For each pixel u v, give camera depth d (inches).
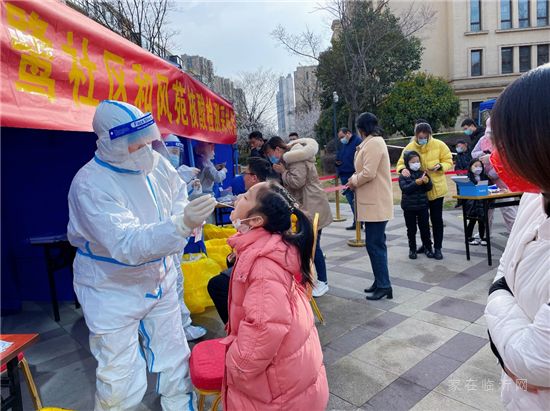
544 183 29.2
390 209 136.8
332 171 442.6
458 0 844.0
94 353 72.0
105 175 69.0
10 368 68.5
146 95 108.0
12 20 64.4
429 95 703.1
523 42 843.4
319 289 145.9
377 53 707.4
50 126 68.6
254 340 54.3
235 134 237.5
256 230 61.5
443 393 88.4
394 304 137.6
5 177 151.5
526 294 33.8
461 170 271.7
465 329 116.8
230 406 59.7
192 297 138.0
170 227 61.8
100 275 70.3
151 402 93.4
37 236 156.0
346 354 106.7
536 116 27.8
